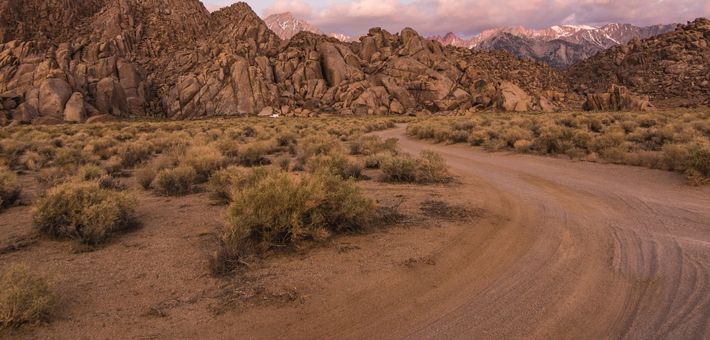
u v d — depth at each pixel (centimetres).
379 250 605
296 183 689
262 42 10212
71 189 728
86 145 2219
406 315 418
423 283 493
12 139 2431
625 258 554
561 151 1698
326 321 409
